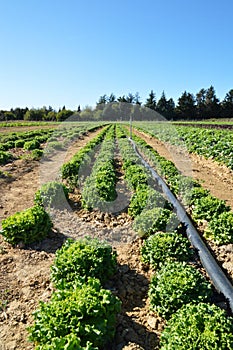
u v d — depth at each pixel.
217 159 16.22
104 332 3.51
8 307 4.54
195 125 35.75
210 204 7.65
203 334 3.28
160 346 3.86
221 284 4.80
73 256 4.81
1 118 70.00
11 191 10.52
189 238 6.46
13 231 6.23
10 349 3.77
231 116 74.19
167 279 4.37
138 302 4.79
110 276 5.22
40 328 3.49
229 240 6.45
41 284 5.07
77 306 3.51
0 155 15.41
